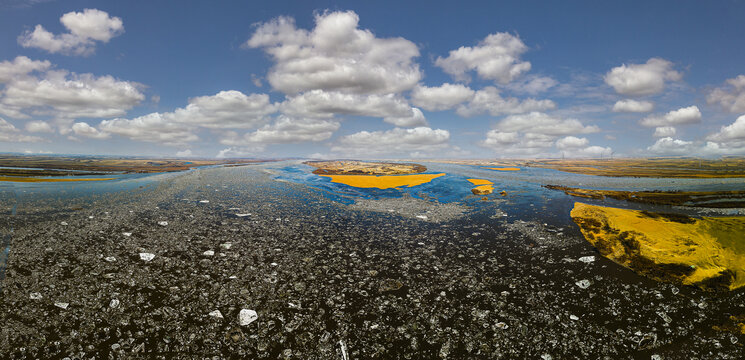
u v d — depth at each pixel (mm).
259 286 11273
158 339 8133
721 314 9742
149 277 11547
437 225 20859
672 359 7887
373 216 23328
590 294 11133
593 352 8148
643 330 9023
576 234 18719
